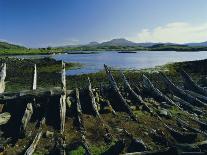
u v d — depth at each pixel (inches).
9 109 944.9
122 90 1230.9
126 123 935.7
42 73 2315.5
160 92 1259.8
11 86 1706.4
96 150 741.9
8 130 868.0
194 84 1390.3
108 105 1073.5
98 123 917.8
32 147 731.4
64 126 902.4
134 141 736.3
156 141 800.9
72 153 717.3
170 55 5575.8
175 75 2176.4
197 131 868.6
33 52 6437.0
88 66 2989.7
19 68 2603.3
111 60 4055.1
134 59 4281.5
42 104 967.0
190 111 1135.6
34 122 904.3
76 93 1069.1
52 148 759.1
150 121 957.8
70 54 6437.0
